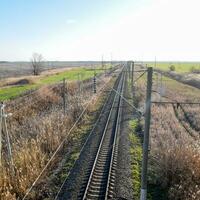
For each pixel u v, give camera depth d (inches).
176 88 2055.9
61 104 1242.0
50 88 1482.5
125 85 2161.7
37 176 565.0
